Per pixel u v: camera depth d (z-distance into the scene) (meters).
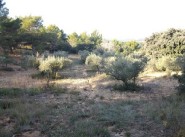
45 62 19.78
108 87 15.30
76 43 66.75
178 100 10.77
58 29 69.12
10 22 33.38
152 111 8.82
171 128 7.16
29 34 40.00
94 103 10.88
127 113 8.76
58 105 10.44
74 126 7.58
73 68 28.00
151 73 20.48
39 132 7.28
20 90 13.59
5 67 25.56
